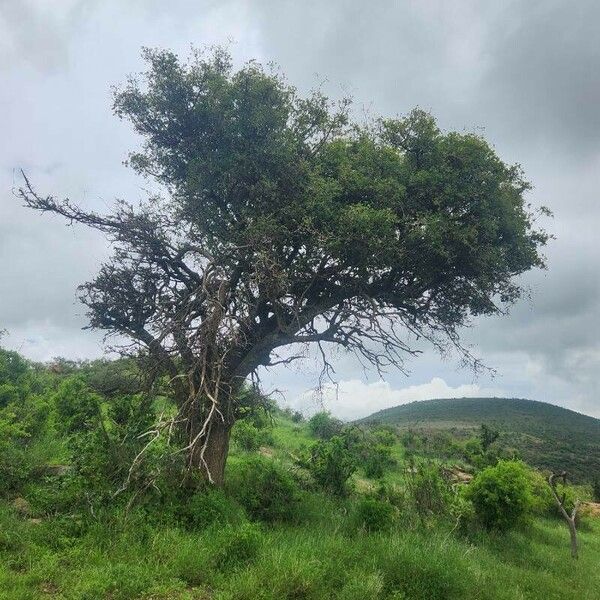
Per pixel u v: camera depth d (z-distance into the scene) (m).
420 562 9.55
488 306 17.16
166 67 15.34
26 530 9.45
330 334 16.44
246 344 14.80
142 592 7.59
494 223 15.33
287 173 15.15
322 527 12.84
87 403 16.94
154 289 15.76
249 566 8.77
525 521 18.53
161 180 16.77
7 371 24.23
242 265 14.95
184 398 13.87
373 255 14.63
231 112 14.59
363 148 15.70
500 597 9.48
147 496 11.58
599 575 13.53
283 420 41.31
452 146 15.74
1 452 12.95
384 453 28.09
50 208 14.67
